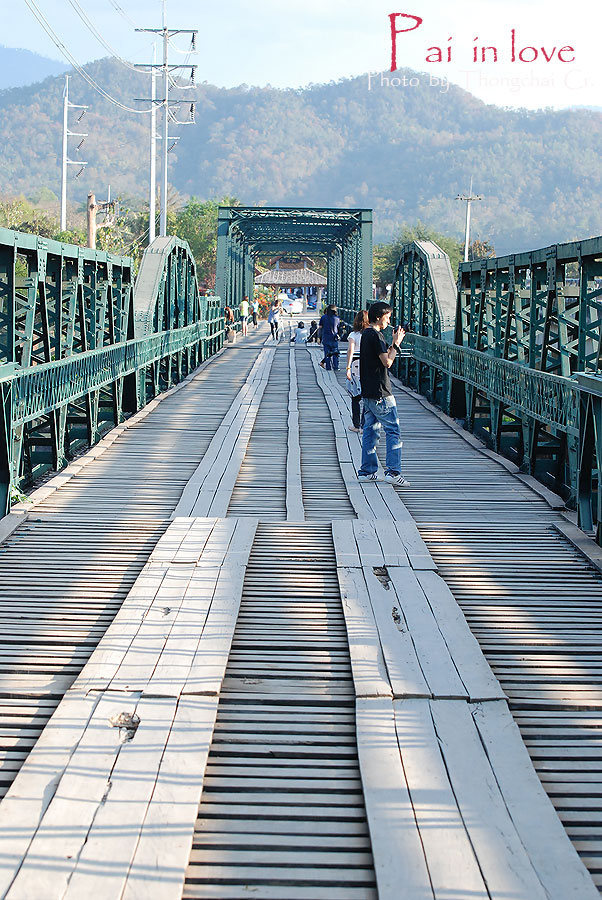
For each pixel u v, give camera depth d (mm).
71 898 3082
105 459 10008
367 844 3422
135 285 15836
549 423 8492
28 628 5223
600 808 3654
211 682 4480
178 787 3666
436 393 15844
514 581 6105
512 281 11297
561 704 4426
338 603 5613
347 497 8445
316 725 4203
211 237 77812
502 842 3367
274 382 18562
